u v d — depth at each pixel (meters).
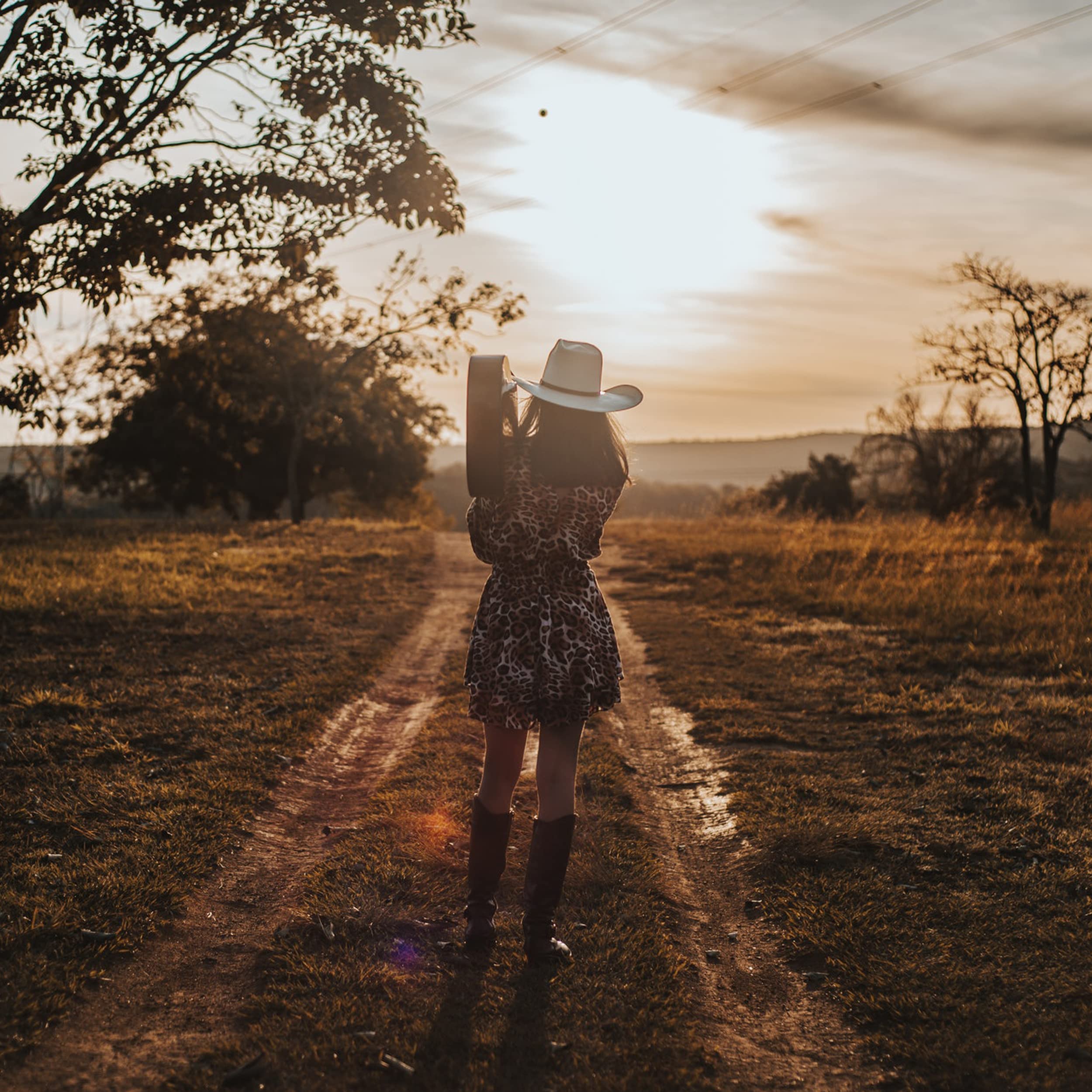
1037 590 10.79
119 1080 2.31
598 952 3.01
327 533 21.16
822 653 7.93
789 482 51.00
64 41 8.96
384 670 7.54
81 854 3.56
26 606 9.05
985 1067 2.42
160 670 6.83
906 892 3.43
